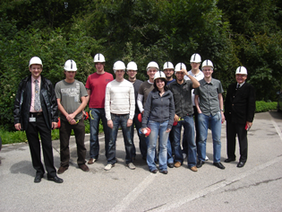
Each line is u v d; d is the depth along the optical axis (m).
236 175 4.29
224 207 3.19
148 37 12.38
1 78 8.73
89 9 16.81
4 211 3.09
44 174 4.35
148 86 4.75
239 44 14.51
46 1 16.20
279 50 14.35
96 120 4.93
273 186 3.81
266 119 11.31
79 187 3.80
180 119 4.53
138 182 3.99
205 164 4.90
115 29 12.01
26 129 3.89
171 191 3.66
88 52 10.45
